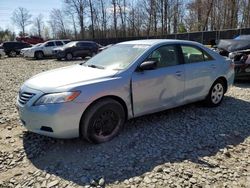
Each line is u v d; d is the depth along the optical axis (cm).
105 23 5862
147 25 5494
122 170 360
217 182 337
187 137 458
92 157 391
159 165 371
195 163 378
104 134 430
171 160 385
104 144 426
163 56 500
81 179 342
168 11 5284
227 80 616
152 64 451
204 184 332
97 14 5859
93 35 5922
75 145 425
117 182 336
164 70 491
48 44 2561
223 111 586
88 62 526
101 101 415
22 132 483
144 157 392
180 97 525
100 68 476
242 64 834
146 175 349
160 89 485
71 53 2280
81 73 448
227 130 491
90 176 347
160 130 482
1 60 2439
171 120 529
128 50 501
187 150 414
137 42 525
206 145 432
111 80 426
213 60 585
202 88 564
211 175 350
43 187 329
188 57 540
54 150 414
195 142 441
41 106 390
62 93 388
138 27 5641
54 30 7031
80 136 421
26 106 404
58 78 429
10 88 904
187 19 5200
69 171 360
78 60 2239
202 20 4681
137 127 493
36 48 2502
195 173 354
